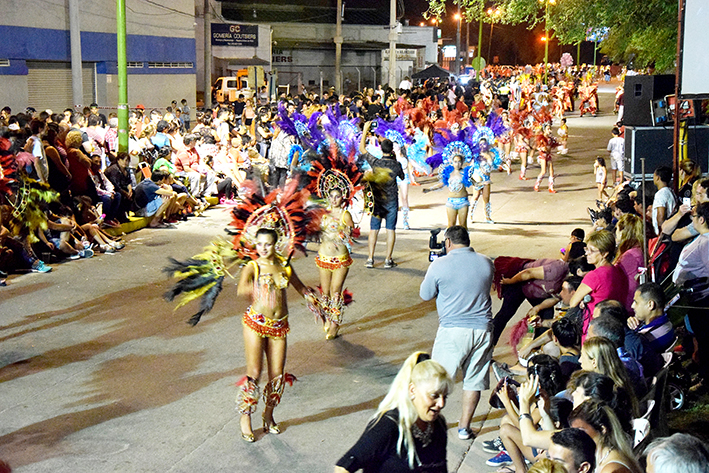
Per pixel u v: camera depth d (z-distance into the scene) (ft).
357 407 23.11
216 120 69.15
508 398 18.11
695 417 21.43
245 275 20.95
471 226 51.11
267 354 21.30
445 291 20.72
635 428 15.88
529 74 181.98
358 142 40.01
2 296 33.58
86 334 29.01
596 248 21.97
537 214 55.52
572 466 12.76
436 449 13.47
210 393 23.93
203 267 22.58
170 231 48.11
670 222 27.55
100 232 42.04
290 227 22.29
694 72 33.22
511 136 73.77
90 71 84.64
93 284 35.68
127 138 51.06
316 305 22.21
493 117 53.11
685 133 43.52
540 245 44.91
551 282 24.57
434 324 30.91
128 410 22.62
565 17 59.72
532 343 22.94
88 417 22.11
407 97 100.01
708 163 44.19
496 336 25.58
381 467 13.26
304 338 29.17
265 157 71.36
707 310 23.41
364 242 46.09
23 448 20.20
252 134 75.41
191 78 105.40
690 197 32.32
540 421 17.17
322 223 28.50
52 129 40.32
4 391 23.81
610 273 21.85
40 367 25.77
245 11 179.42
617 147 62.59
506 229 49.98
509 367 24.61
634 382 18.06
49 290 34.60
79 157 41.52
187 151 55.21
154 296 33.96
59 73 78.43
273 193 22.70
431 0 69.82
